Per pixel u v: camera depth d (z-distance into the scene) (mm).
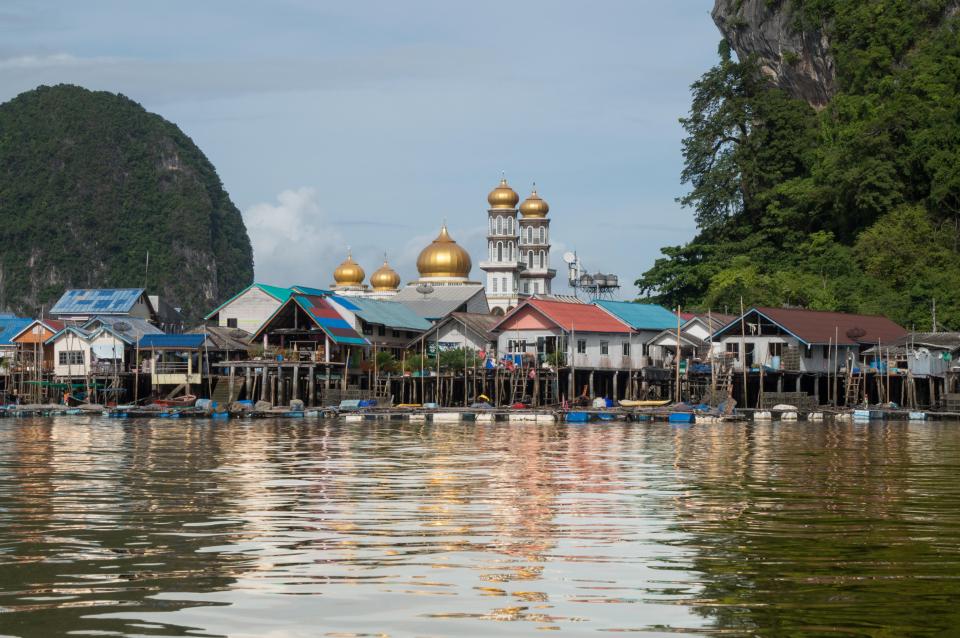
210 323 121250
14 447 58031
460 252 160375
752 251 139875
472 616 19094
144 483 38938
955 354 106125
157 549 25016
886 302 121188
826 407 96688
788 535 27141
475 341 111500
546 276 180875
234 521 29312
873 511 31453
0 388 124562
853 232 137500
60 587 21156
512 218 178750
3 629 18188
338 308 113062
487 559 23984
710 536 26969
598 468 44906
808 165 145750
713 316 115062
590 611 19438
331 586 21312
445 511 31391
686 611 19453
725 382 99000
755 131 147250
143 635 17891
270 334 109812
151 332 122062
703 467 45469
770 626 18500
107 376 112562
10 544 25625
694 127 149750
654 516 30438
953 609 19562
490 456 51344
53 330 121875
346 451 54719
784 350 102062
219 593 20703
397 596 20500
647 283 141000
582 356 105750
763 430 76250
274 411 96938
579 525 28703
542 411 92438
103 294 138000
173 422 89000
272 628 18297
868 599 20328
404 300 135250
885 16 149875
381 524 28812
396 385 111375
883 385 105312
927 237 129000
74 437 67625
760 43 165125
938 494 35531
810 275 129375
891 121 135875
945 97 137000
